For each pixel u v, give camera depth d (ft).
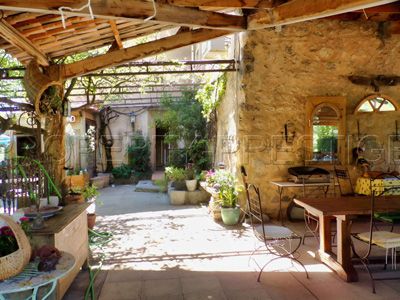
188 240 14.20
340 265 10.28
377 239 9.70
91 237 14.71
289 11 8.38
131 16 7.71
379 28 17.48
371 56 17.56
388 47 17.60
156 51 12.66
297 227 16.01
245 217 17.02
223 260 11.82
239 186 17.04
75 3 7.04
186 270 10.96
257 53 16.87
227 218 16.40
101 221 17.85
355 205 10.35
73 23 10.80
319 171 16.16
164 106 31.63
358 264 11.19
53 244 7.98
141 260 11.94
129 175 35.17
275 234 10.52
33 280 5.83
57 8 6.95
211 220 17.61
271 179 17.19
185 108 29.35
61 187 13.91
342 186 17.54
